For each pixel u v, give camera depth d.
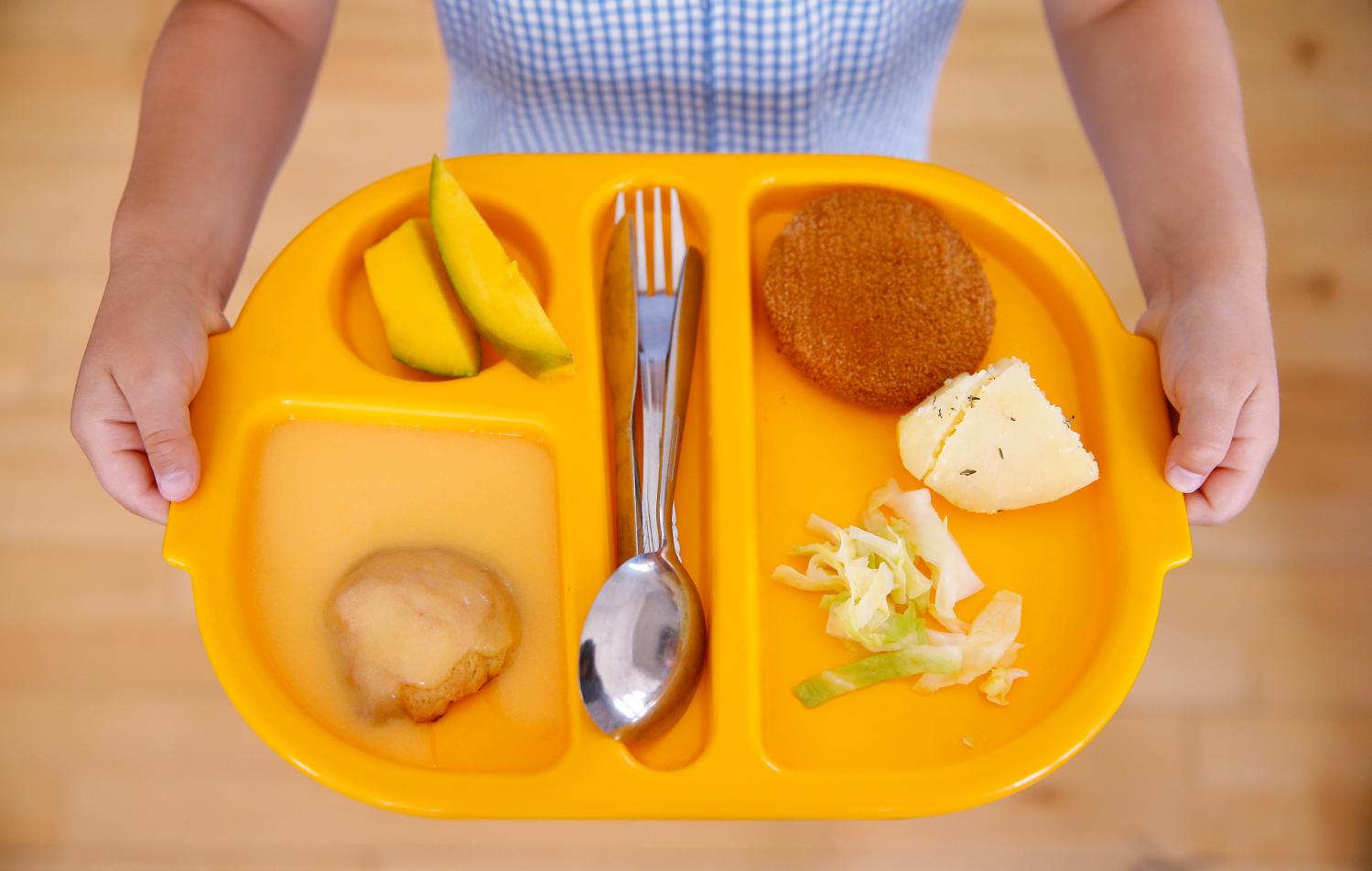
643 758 0.89
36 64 2.35
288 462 0.98
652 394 1.00
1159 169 1.14
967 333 1.02
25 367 2.12
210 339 1.00
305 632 0.92
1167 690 1.92
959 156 2.30
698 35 1.19
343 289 1.06
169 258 1.04
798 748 0.90
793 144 1.30
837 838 1.85
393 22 2.39
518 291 1.00
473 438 1.00
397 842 1.84
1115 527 0.96
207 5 1.21
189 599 1.98
